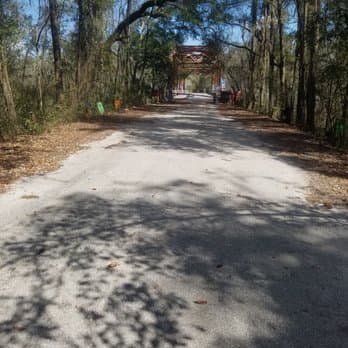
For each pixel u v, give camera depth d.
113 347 3.41
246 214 6.67
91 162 10.33
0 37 14.69
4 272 4.63
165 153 11.82
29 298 4.11
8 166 9.55
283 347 3.45
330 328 3.72
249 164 10.67
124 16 32.88
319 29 16.70
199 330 3.64
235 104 49.22
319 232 5.98
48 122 15.81
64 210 6.65
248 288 4.37
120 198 7.33
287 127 20.75
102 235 5.67
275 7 28.36
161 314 3.87
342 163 11.28
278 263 4.96
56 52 20.02
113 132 16.17
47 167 9.65
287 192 8.06
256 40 39.12
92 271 4.66
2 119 13.53
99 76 25.77
